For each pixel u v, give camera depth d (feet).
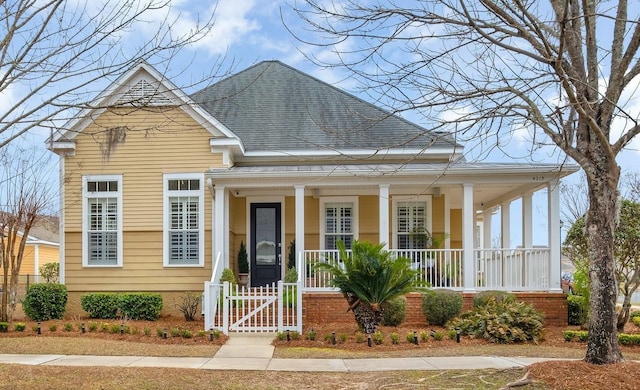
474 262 48.83
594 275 26.94
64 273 52.42
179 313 51.78
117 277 52.31
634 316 48.96
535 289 47.62
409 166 50.72
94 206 53.06
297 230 49.49
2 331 42.19
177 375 27.61
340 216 59.88
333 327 44.96
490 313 41.04
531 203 54.29
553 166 47.19
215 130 53.11
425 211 59.41
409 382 26.73
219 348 36.83
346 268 40.96
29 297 48.49
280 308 41.81
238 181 50.08
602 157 26.63
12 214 47.85
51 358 32.86
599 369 25.71
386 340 38.58
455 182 49.06
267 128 61.77
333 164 57.36
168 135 53.11
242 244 59.16
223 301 42.29
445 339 39.47
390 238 59.16
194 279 52.13
